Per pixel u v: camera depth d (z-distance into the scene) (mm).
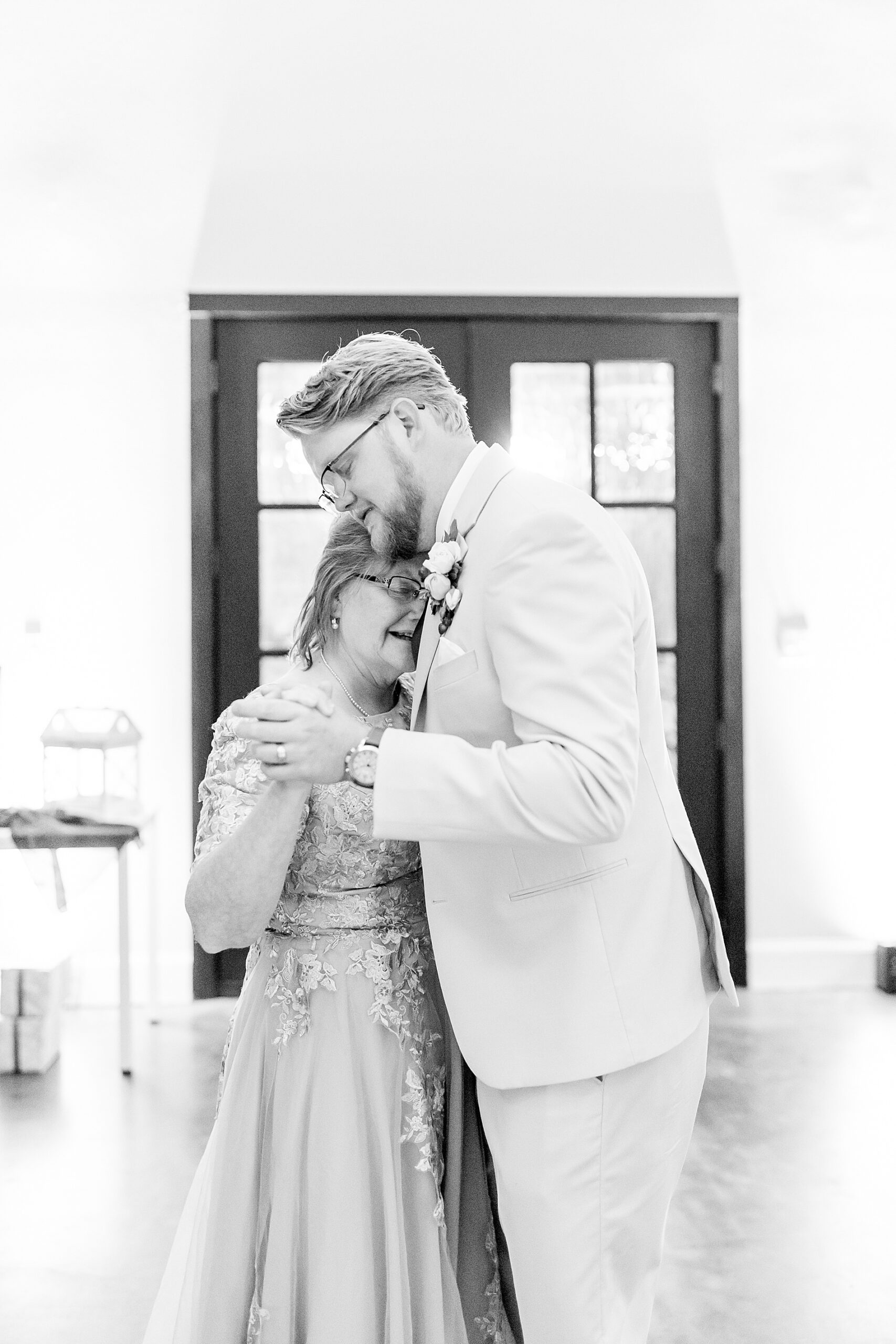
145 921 4684
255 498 4770
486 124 4012
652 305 4742
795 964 4906
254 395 4750
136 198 4262
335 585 1758
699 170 4344
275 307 4637
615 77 3689
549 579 1377
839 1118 3553
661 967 1553
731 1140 3396
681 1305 2553
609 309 4734
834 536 4891
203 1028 4383
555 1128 1512
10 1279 2635
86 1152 3318
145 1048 4176
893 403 4867
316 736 1381
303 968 1663
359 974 1660
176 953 4711
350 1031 1646
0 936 3975
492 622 1417
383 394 1533
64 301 4613
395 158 4277
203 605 4691
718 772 4938
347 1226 1598
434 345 4785
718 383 4840
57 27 3326
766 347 4828
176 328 4656
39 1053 3939
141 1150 3334
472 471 1540
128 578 4680
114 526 4676
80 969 4672
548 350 4801
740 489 4855
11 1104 3680
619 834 1376
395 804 1350
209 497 4691
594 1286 1534
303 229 4590
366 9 3285
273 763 1386
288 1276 1615
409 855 1713
